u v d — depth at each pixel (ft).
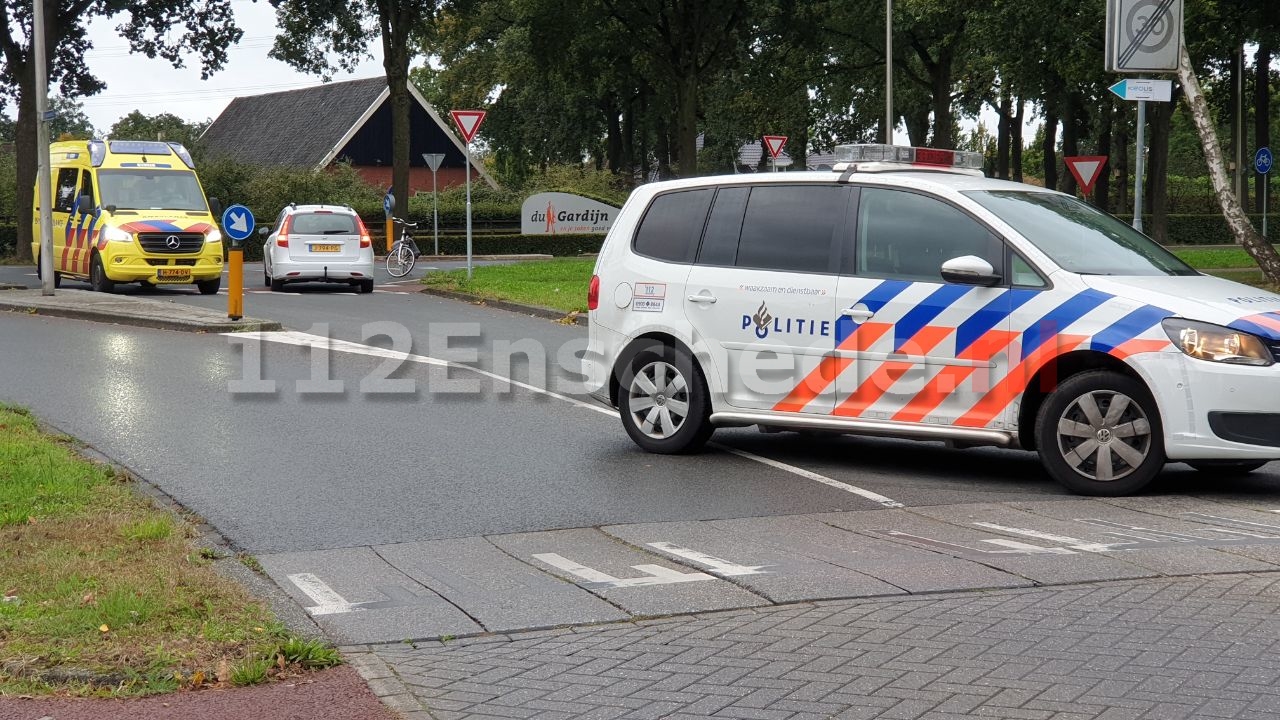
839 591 19.40
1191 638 16.87
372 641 17.48
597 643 17.28
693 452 31.17
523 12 144.05
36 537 21.72
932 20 140.67
